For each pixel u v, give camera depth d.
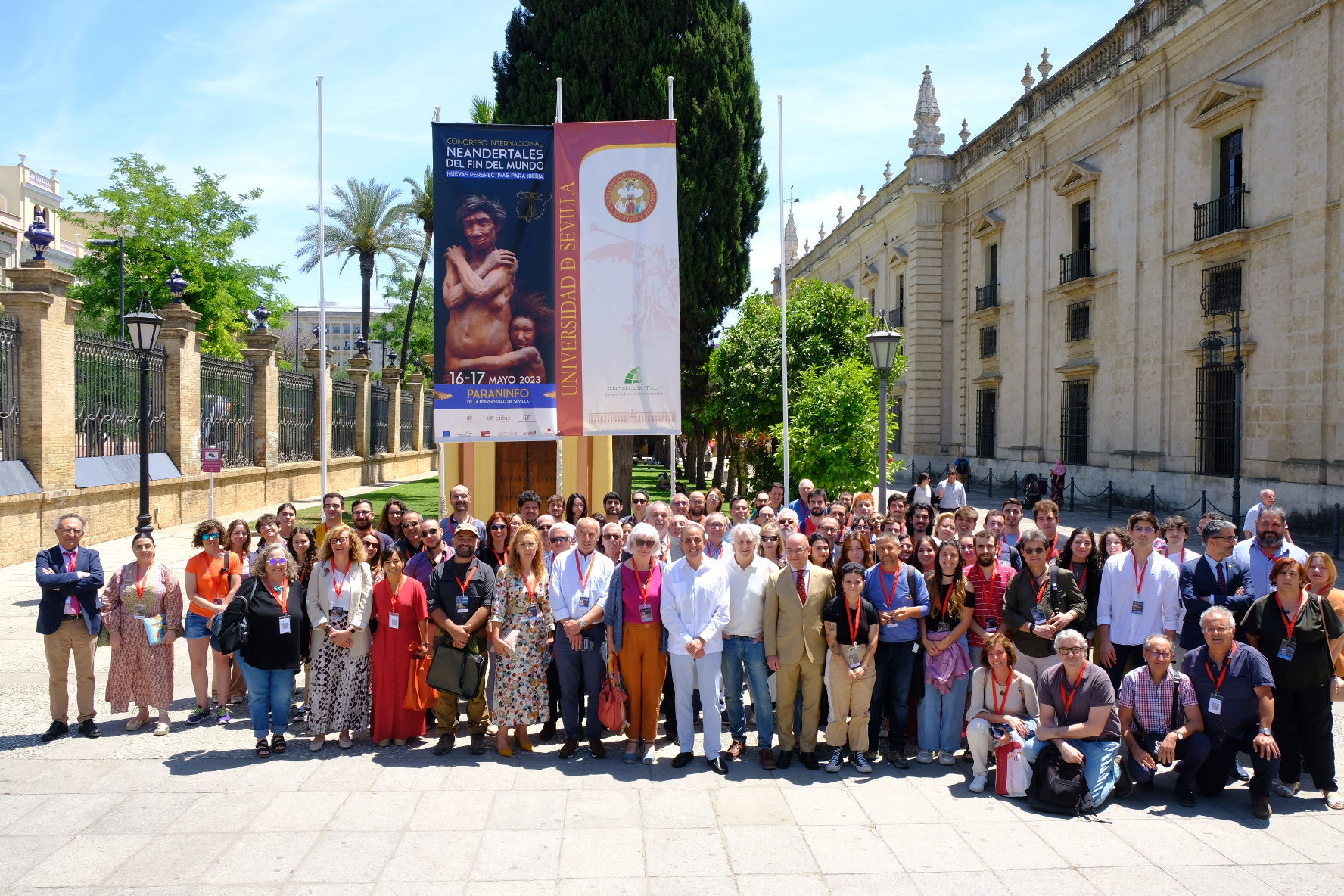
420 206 34.59
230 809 5.24
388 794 5.51
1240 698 5.41
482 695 6.43
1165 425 19.47
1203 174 18.27
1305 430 15.55
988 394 28.80
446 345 9.54
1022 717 5.78
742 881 4.44
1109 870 4.57
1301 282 15.60
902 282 33.88
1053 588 6.15
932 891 4.35
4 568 12.52
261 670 6.14
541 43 16.66
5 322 13.13
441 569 6.29
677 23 16.36
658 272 9.65
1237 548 6.68
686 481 30.16
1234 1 16.94
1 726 6.66
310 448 24.50
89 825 5.01
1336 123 14.87
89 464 14.89
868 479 14.60
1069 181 23.16
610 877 4.46
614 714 6.07
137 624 6.53
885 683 6.25
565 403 9.66
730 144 16.83
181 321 17.50
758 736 6.78
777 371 18.39
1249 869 4.60
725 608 6.15
